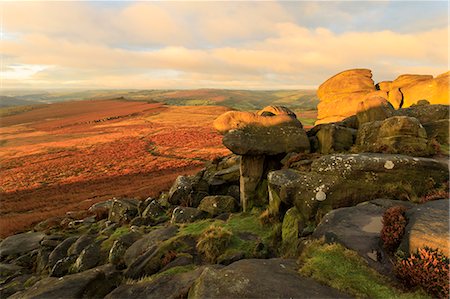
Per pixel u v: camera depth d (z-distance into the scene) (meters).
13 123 164.25
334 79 47.16
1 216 38.88
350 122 25.72
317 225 12.25
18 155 89.25
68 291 10.37
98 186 52.56
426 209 9.68
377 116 22.81
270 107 24.69
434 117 21.91
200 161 70.12
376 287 7.46
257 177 21.12
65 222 29.86
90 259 17.14
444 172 13.84
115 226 23.41
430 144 17.25
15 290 15.93
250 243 13.95
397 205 11.14
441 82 31.78
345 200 13.90
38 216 36.22
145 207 25.97
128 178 57.25
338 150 20.31
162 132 120.12
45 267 18.78
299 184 15.14
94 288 11.11
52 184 56.97
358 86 43.62
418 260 7.54
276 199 16.66
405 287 7.50
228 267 8.55
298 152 21.39
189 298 7.78
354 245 9.27
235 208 21.53
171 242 14.59
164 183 45.09
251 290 7.05
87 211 32.88
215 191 26.08
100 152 88.06
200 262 12.81
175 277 10.47
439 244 7.85
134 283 10.73
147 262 13.55
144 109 197.00
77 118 170.00
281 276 7.94
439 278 7.10
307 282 7.70
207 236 13.77
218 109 199.50
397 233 8.71
